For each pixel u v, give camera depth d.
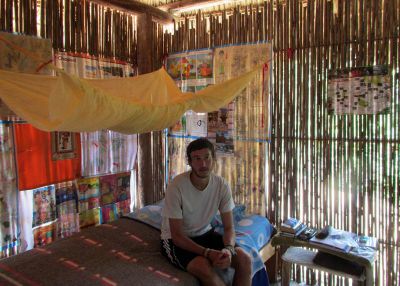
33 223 2.75
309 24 2.91
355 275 2.27
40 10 2.77
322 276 2.97
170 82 3.02
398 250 2.70
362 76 2.72
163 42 3.72
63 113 1.89
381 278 2.79
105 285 1.92
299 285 3.00
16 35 2.59
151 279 2.00
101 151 3.25
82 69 3.06
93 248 2.37
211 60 3.40
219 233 2.39
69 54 2.96
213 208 2.30
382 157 2.71
